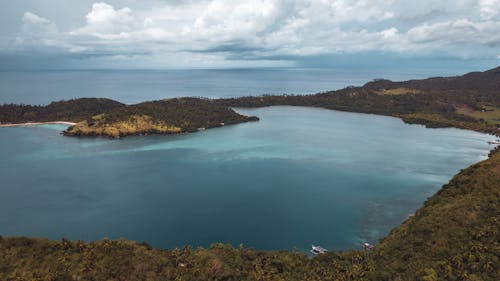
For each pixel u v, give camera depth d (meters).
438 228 91.50
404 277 76.00
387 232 131.38
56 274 74.06
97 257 82.31
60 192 173.12
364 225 137.25
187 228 137.88
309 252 119.62
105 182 186.50
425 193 167.88
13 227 138.75
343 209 152.00
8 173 199.50
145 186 181.25
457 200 104.75
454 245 82.75
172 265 84.69
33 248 83.75
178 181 188.50
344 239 127.25
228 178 193.00
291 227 137.25
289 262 89.81
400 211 149.00
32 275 74.56
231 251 95.19
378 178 189.75
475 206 95.88
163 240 129.25
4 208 154.88
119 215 148.88
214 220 144.12
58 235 133.00
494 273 72.12
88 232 135.12
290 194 169.62
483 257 75.88
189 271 82.81
